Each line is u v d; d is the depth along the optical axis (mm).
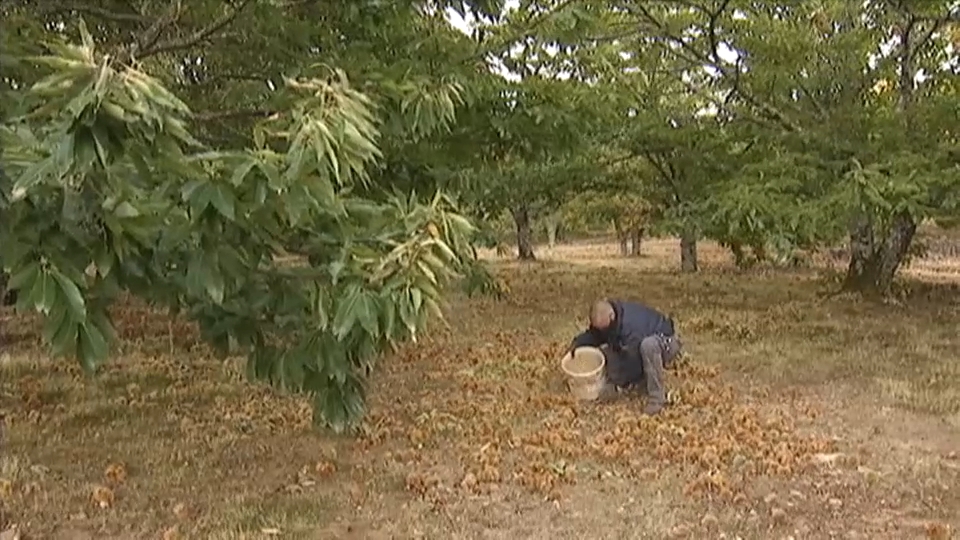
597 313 6930
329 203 2623
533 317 11633
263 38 4750
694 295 14273
